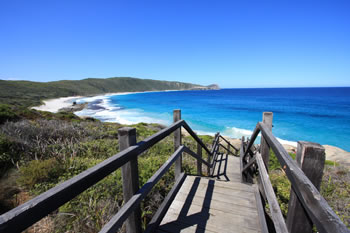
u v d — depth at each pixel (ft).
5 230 1.98
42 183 9.69
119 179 9.79
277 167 18.86
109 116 103.96
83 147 16.21
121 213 4.12
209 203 7.53
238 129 72.84
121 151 4.58
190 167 14.58
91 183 3.12
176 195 8.14
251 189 8.50
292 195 3.32
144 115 107.55
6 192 8.91
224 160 21.20
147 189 5.23
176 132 8.53
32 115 34.06
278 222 3.95
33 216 2.24
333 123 80.69
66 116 46.73
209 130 71.72
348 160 35.14
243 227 6.19
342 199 9.77
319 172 2.95
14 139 13.96
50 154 13.73
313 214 2.43
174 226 6.29
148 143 5.36
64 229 6.94
